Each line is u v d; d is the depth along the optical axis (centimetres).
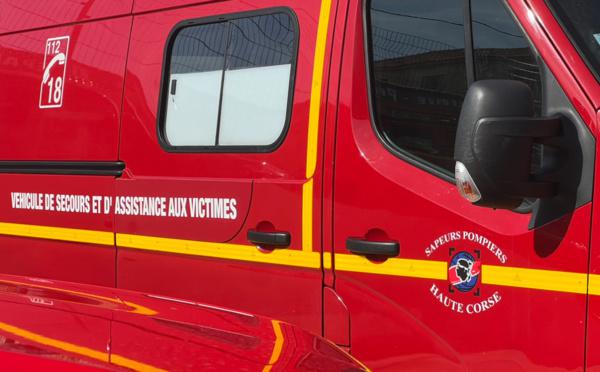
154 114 446
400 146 365
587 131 311
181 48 441
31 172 501
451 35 355
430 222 352
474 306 340
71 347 205
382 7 376
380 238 366
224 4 426
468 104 296
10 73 517
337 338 380
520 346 328
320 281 384
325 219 380
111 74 466
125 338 218
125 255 456
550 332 319
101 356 203
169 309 263
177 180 431
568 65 319
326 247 380
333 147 378
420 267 354
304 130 388
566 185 315
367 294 370
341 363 239
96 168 469
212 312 270
